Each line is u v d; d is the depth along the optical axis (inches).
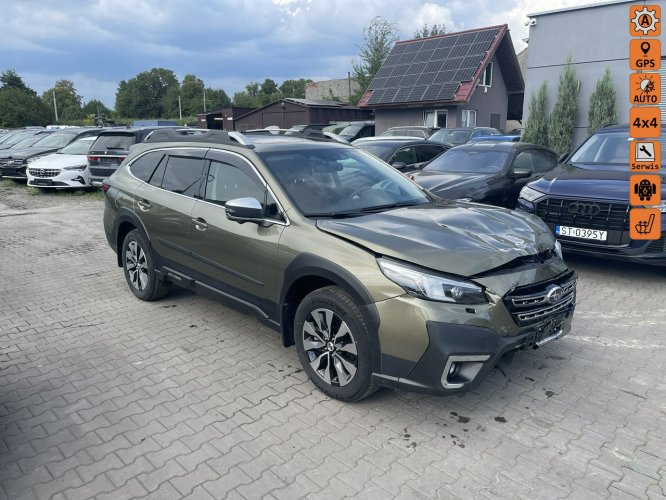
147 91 4771.2
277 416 135.0
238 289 165.9
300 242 143.3
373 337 127.0
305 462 116.9
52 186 563.8
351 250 133.1
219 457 119.1
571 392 144.6
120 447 123.3
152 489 109.3
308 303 141.3
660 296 217.3
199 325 196.4
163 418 135.0
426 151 411.8
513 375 154.0
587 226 230.7
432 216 153.6
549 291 132.0
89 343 182.1
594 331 183.9
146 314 208.4
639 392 144.2
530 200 248.2
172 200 190.5
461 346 118.8
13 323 202.1
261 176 161.5
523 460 116.4
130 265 223.0
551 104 624.1
